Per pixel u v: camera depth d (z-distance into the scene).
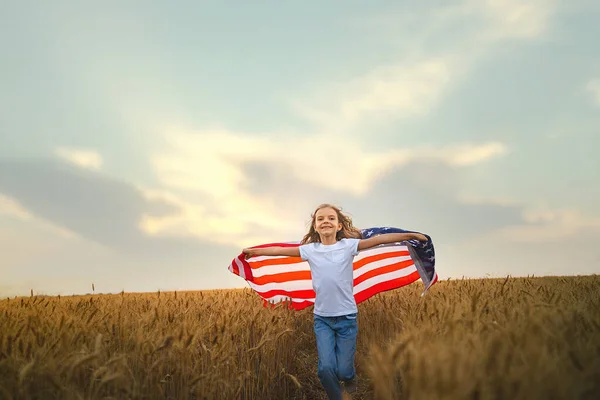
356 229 5.62
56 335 3.77
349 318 4.57
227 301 7.11
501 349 2.27
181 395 3.70
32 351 3.46
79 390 3.18
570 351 2.21
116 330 4.29
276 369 4.93
